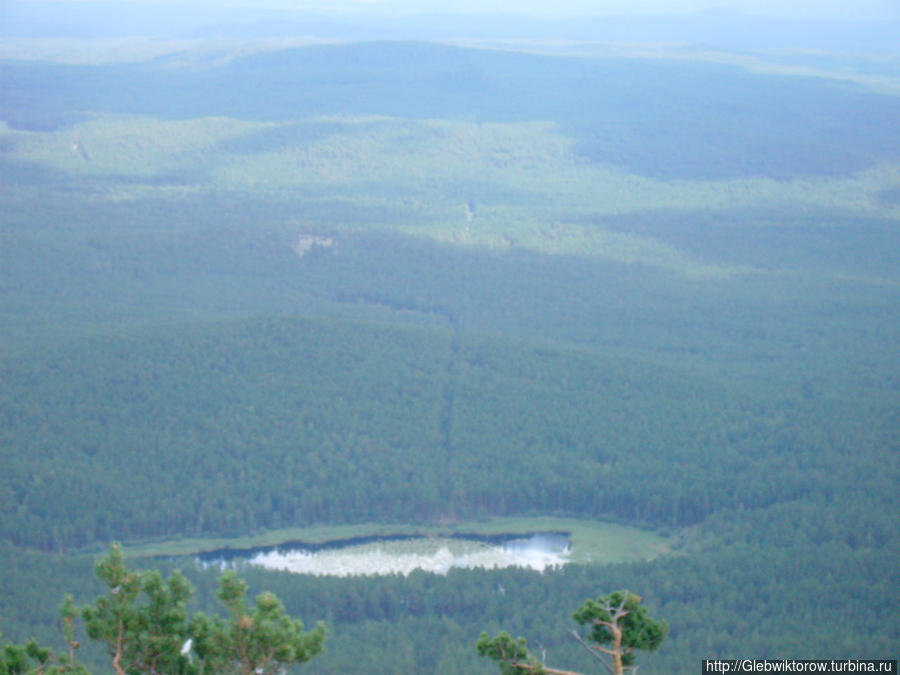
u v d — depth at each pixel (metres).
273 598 42.12
